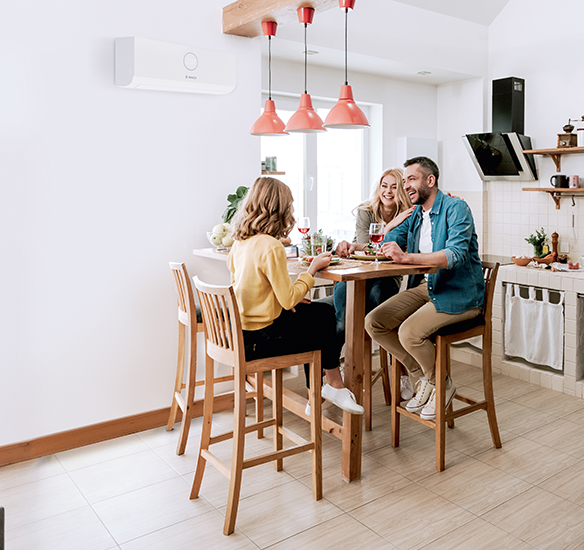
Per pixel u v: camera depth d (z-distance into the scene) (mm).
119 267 3064
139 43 2857
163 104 3129
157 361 3236
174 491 2518
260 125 3049
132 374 3154
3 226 2707
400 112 5008
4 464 2791
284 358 2279
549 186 4547
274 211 2258
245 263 2223
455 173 5215
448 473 2645
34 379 2854
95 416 3051
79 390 2988
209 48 3246
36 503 2424
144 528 2230
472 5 4566
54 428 2930
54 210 2840
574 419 3293
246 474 2658
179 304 2969
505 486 2516
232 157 3422
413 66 4449
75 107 2854
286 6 2793
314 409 2361
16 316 2777
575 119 4340
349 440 2527
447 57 4586
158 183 3156
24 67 2697
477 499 2408
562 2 4336
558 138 4262
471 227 2762
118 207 3033
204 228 3350
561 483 2535
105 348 3055
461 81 5039
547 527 2193
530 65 4594
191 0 3150
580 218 4352
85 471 2715
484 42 4852
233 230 2332
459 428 3172
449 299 2662
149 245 3156
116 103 2975
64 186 2857
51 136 2801
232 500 2162
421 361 2732
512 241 4863
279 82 4234
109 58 2928
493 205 4977
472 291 2715
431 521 2246
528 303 3943
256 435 3094
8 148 2689
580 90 4281
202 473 2447
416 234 3051
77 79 2846
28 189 2758
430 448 2920
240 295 2238
